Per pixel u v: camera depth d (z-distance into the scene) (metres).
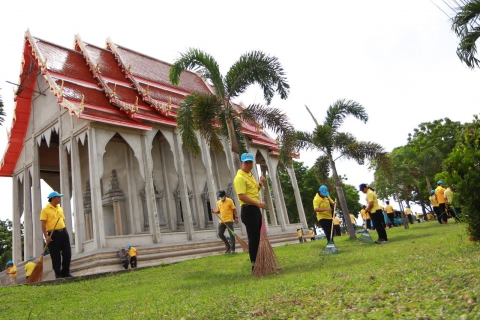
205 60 13.84
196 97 13.87
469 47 14.11
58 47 23.06
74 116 19.78
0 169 24.81
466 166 7.59
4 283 20.52
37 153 22.88
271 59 13.43
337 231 23.92
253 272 7.96
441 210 19.06
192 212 25.06
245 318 4.05
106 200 22.34
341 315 3.52
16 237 24.34
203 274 9.66
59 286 10.37
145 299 6.84
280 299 4.66
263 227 8.43
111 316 5.56
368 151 17.50
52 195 11.99
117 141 23.09
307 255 10.82
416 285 4.16
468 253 6.13
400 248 8.98
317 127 17.38
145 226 22.20
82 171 24.25
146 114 20.69
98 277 12.47
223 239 14.92
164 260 18.36
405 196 26.48
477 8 13.26
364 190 12.97
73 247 18.39
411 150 39.19
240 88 13.71
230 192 27.28
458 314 2.97
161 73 28.38
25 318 6.54
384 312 3.36
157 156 24.92
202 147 23.44
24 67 22.58
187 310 4.85
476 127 8.25
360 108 17.83
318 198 12.40
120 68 25.22
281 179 49.03
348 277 5.45
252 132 27.16
